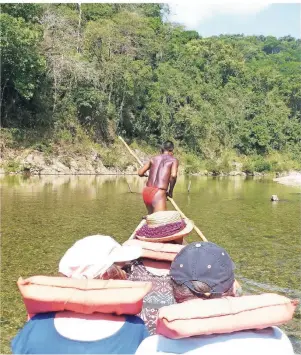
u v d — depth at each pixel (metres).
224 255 2.32
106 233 11.33
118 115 41.59
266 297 2.20
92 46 41.81
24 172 32.47
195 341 2.09
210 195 23.48
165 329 2.07
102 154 37.75
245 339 2.10
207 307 2.11
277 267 8.40
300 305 6.20
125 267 3.66
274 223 14.10
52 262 8.42
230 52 72.44
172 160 7.89
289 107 70.88
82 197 19.06
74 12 45.94
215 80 65.88
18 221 12.73
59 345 2.29
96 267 2.71
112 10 50.41
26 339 2.35
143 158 41.88
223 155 51.50
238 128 57.12
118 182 29.06
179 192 24.69
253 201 21.08
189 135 49.62
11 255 8.88
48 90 36.53
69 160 35.09
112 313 2.38
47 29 37.34
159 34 61.19
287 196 24.39
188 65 62.59
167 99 49.00
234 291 2.42
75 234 11.08
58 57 36.88
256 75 70.81
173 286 2.32
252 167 51.66
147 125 46.06
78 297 2.33
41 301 2.35
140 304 2.36
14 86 33.09
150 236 4.46
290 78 73.69
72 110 37.50
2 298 6.37
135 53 46.34
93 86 39.22
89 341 2.29
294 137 62.88
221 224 13.59
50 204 16.47
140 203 17.62
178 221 4.53
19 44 30.38
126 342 2.30
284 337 2.19
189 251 2.33
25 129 34.84
